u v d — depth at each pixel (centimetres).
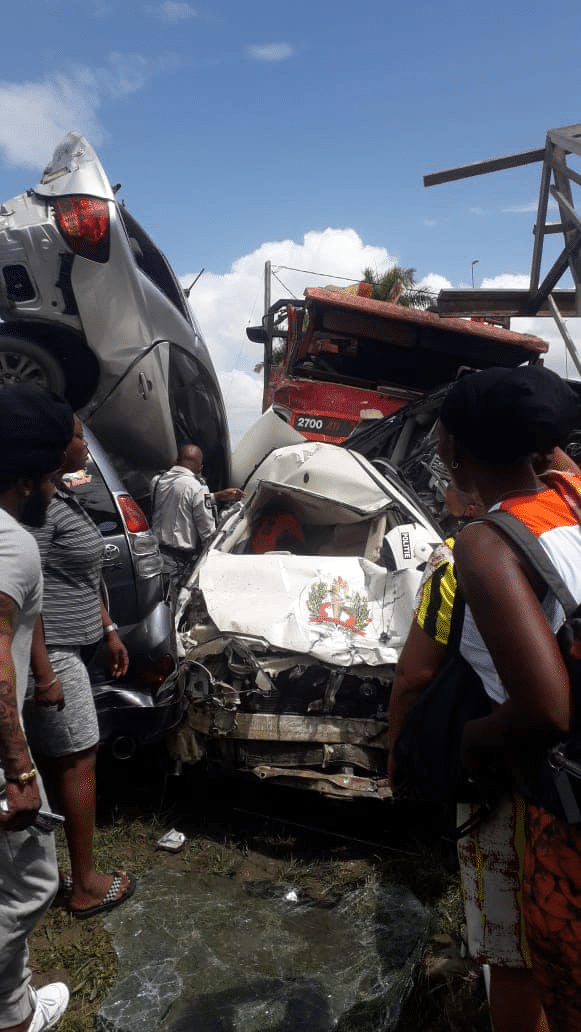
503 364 865
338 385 828
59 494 280
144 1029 232
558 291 734
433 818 348
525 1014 181
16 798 185
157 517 543
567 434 160
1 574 183
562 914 144
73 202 479
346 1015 237
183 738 352
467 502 191
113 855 328
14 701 184
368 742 333
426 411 616
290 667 340
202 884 310
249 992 247
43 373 509
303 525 493
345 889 307
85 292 499
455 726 161
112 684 340
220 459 656
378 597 371
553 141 616
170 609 360
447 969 256
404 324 834
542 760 141
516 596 138
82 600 283
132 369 534
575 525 148
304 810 373
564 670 135
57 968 260
